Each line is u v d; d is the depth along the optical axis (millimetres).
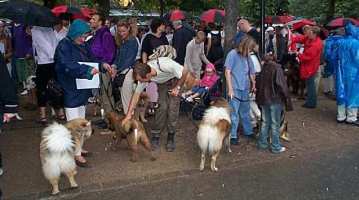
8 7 7547
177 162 6117
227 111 6121
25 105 9633
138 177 5562
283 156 6418
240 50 6578
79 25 5836
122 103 6820
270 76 6379
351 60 7953
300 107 9641
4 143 6934
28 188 5199
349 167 5957
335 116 8820
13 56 10734
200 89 8359
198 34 8492
